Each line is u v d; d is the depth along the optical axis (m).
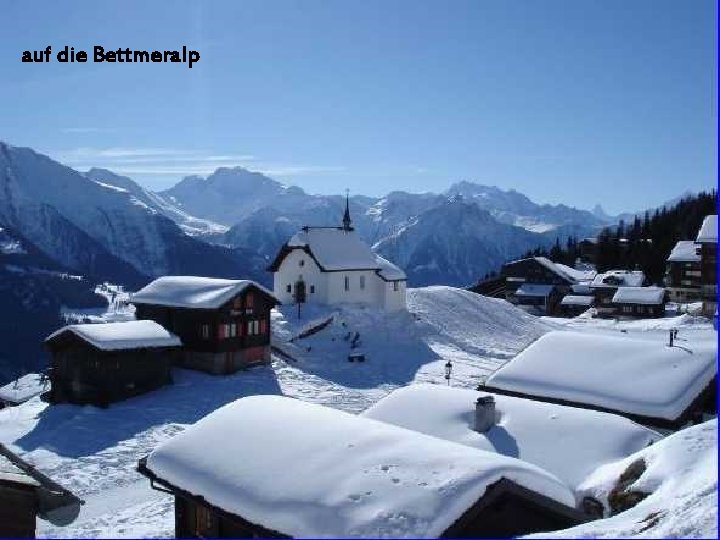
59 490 19.16
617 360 32.38
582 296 123.75
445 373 55.59
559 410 25.30
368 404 45.53
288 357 56.56
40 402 44.47
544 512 16.47
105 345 41.47
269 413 19.48
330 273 69.44
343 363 57.38
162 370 45.91
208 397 44.28
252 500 15.63
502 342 71.25
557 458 22.44
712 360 31.34
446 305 80.31
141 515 25.53
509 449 23.16
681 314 94.69
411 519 13.73
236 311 51.41
